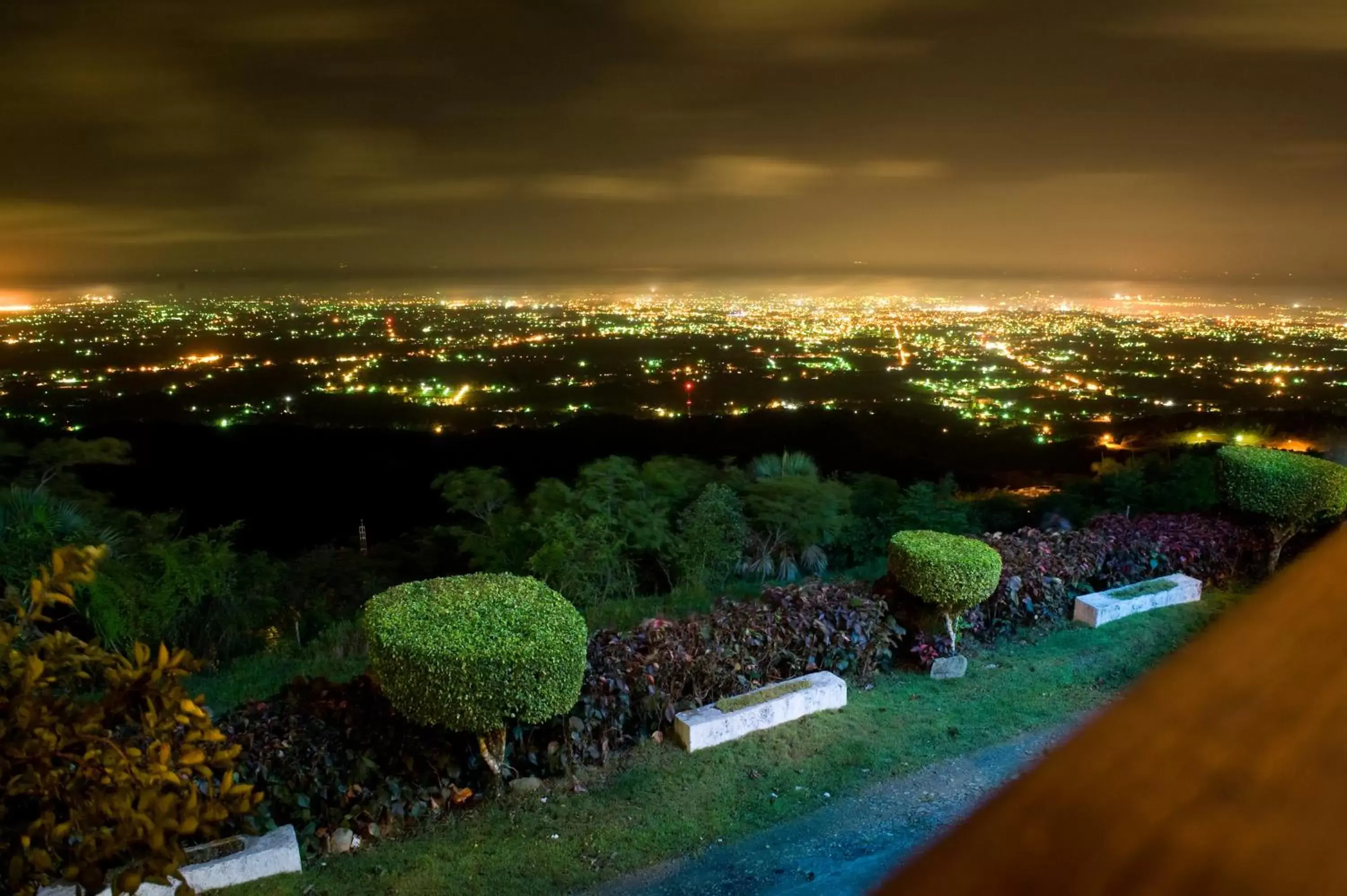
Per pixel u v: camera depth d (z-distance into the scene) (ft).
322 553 35.94
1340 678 1.51
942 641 21.50
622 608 27.84
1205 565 26.86
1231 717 1.49
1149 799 1.39
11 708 6.12
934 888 1.40
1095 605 23.93
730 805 15.97
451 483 36.94
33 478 33.76
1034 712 19.16
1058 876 1.33
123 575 24.26
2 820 6.68
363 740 15.62
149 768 6.26
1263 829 1.31
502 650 14.92
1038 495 44.24
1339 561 1.89
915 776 16.80
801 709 18.94
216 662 26.50
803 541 32.86
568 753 16.74
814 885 13.70
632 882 14.01
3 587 23.09
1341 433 45.47
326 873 14.15
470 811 15.87
